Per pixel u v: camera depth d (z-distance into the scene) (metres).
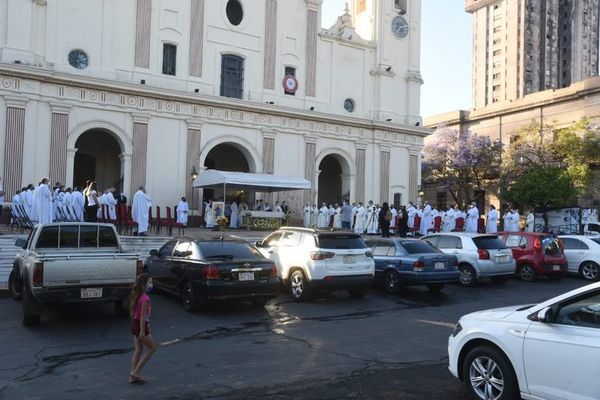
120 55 26.19
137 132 26.28
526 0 91.94
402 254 13.79
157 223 23.20
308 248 12.45
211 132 28.31
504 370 5.52
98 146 29.50
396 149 34.25
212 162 32.69
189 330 9.38
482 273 15.11
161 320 10.18
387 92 34.12
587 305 5.12
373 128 33.25
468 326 6.01
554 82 94.94
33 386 6.30
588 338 4.89
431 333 9.38
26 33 23.67
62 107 24.45
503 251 15.55
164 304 11.70
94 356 7.61
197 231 24.27
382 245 14.45
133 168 26.11
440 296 13.70
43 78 23.86
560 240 17.66
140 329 6.42
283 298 12.91
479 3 97.62
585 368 4.84
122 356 7.62
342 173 32.97
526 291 14.68
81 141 29.08
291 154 30.64
